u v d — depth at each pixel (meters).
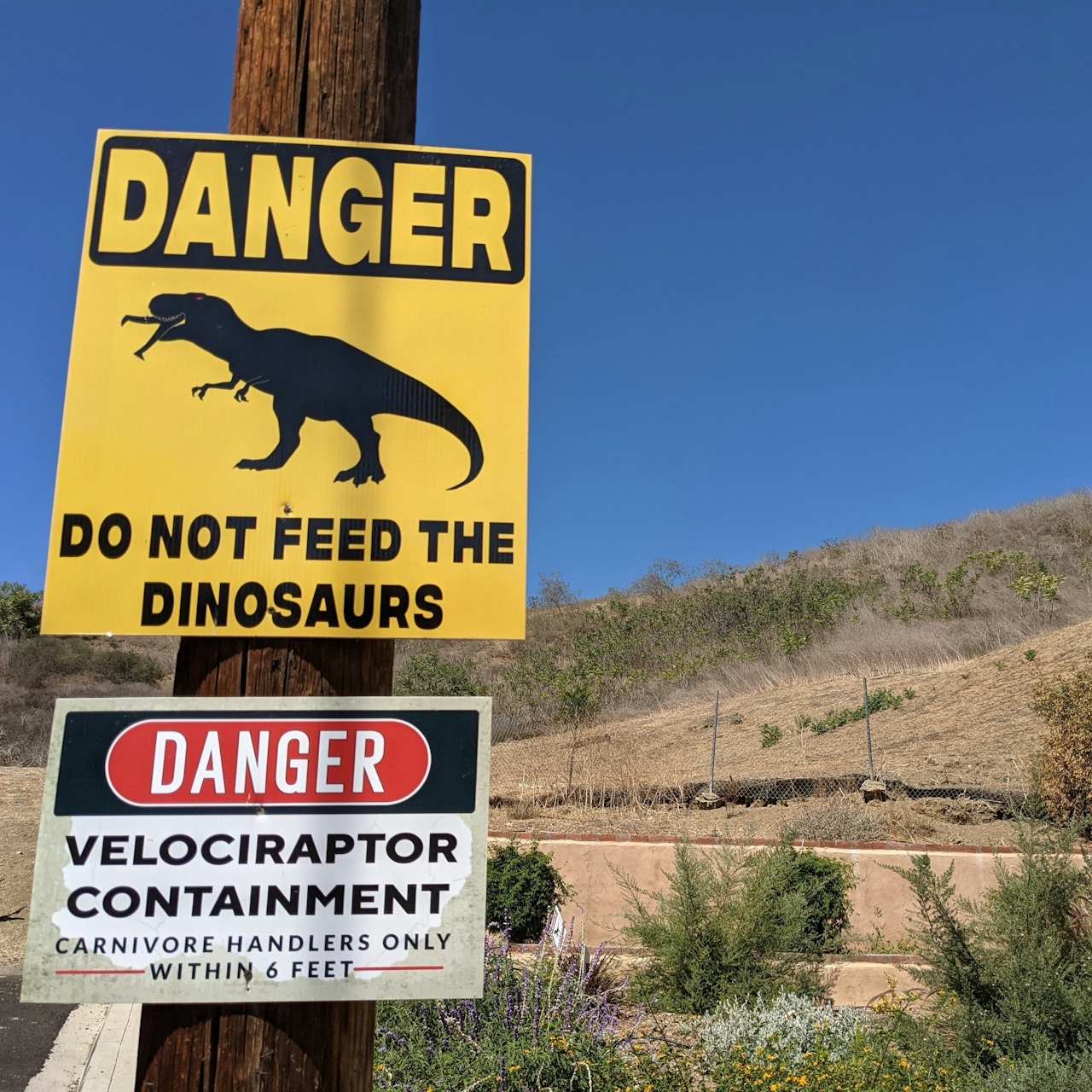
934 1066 5.50
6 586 32.88
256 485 1.95
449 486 1.99
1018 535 35.25
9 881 9.81
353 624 1.93
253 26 2.16
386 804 1.85
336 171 2.09
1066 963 5.93
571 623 37.94
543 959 6.45
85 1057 6.04
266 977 1.78
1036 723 14.48
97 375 1.96
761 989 7.10
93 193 2.03
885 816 11.68
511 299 2.08
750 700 20.80
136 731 1.83
